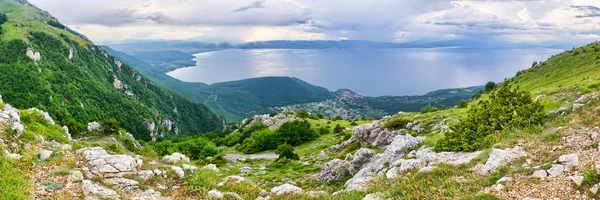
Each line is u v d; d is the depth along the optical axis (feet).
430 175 52.21
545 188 37.81
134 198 49.24
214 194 54.24
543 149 48.60
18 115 76.48
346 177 95.25
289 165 158.92
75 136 206.69
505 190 39.81
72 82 613.52
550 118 66.54
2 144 58.44
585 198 33.94
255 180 114.93
